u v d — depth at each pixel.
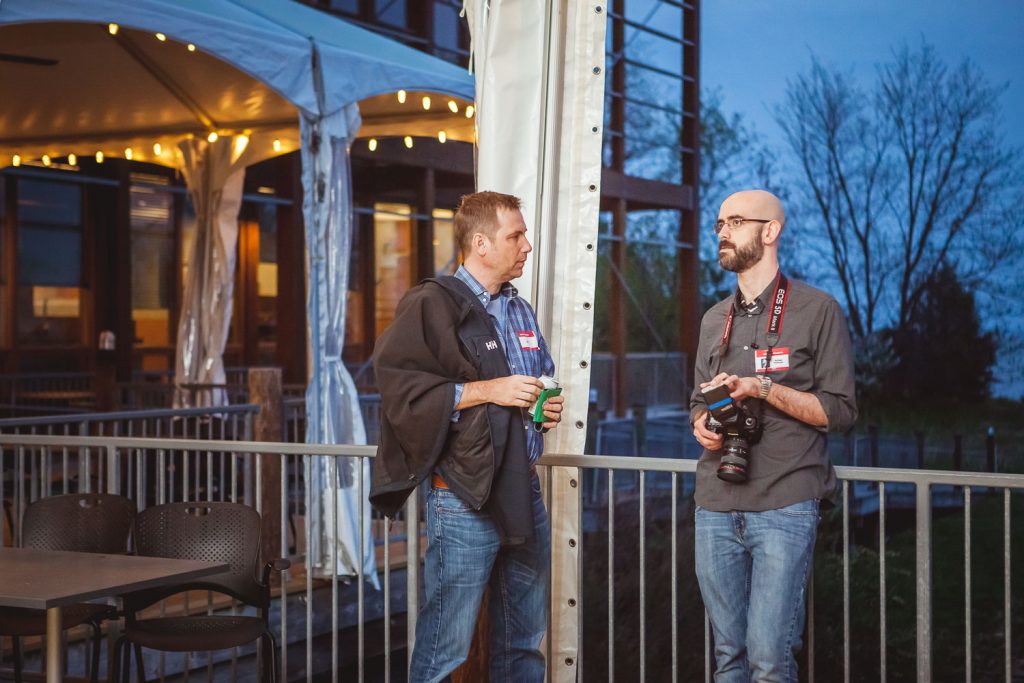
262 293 16.72
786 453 3.03
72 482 8.24
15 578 3.14
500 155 4.02
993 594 19.70
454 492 3.21
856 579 18.61
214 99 8.62
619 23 27.75
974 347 34.97
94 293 14.56
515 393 3.08
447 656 3.28
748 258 3.13
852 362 3.05
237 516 4.20
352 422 6.91
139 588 3.11
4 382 13.46
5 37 6.72
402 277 18.92
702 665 15.10
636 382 26.53
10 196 13.66
